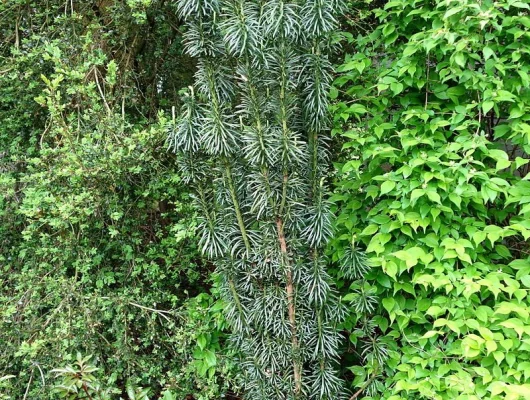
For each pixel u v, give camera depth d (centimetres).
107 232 291
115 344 267
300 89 220
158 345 280
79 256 276
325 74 214
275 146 205
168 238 287
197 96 232
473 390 194
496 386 187
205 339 265
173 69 352
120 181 271
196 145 221
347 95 287
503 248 233
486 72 226
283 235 219
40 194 255
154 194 281
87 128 278
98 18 309
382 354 229
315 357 225
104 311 270
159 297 283
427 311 216
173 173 277
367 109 261
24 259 298
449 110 243
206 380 261
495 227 219
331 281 231
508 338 204
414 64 238
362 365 258
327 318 228
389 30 254
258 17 209
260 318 221
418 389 208
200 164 229
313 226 218
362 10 287
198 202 233
